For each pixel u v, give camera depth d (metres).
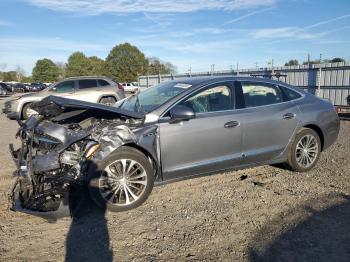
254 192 4.95
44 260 3.33
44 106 4.16
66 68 95.69
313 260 3.26
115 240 3.67
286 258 3.29
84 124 4.44
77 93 14.35
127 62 75.06
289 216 4.17
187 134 4.61
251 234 3.76
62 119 4.42
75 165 4.08
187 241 3.63
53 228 3.96
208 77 5.24
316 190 4.99
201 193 4.95
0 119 14.27
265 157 5.35
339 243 3.55
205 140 4.75
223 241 3.63
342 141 8.48
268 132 5.28
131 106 5.07
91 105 4.13
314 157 5.87
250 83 5.36
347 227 3.88
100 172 4.17
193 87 4.88
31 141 4.03
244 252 3.41
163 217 4.19
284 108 5.50
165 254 3.40
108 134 4.16
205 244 3.57
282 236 3.70
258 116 5.18
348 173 5.74
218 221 4.07
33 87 57.34
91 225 4.01
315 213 4.23
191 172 4.78
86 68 89.94
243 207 4.45
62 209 3.83
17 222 4.12
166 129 4.49
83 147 4.12
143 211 4.37
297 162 5.70
